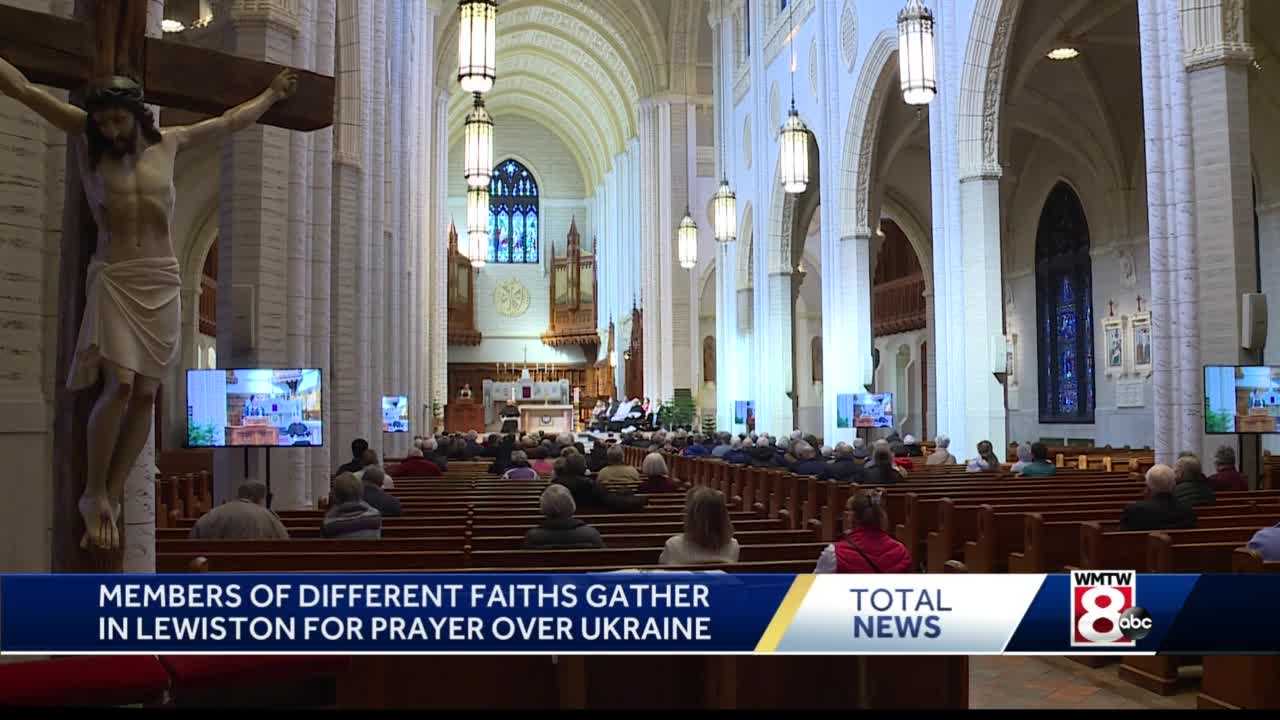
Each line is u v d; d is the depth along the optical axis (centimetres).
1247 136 1244
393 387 2183
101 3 427
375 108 1867
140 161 412
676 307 4141
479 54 1261
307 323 1164
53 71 418
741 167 3375
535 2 4266
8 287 505
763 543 686
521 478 1339
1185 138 1267
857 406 2150
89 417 426
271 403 1006
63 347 456
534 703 496
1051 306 3000
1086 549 731
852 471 1323
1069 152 2734
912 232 3409
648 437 2694
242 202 1104
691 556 565
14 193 508
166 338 418
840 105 2439
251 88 468
